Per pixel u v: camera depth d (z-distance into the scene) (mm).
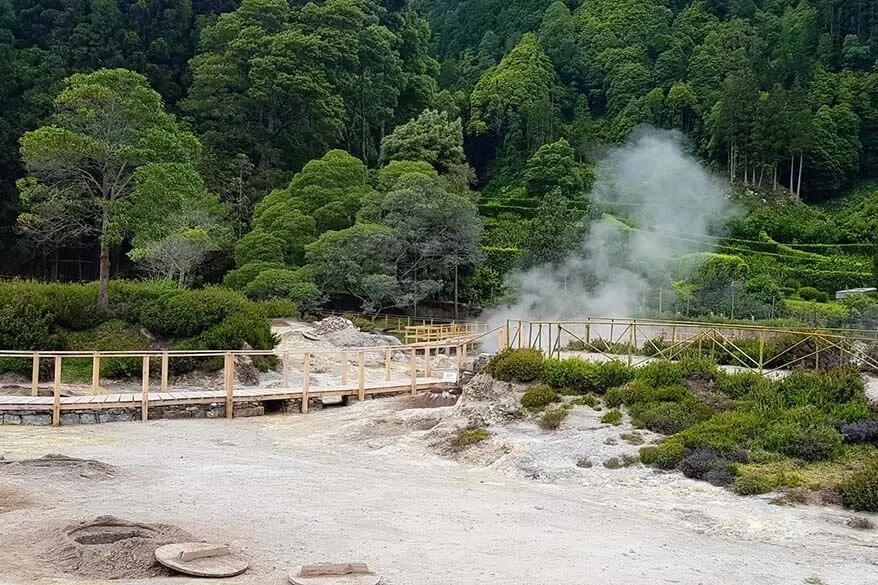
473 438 16562
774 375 18516
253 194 64125
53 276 59562
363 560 8539
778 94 99812
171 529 9055
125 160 28391
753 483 12891
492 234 72000
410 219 50469
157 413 20359
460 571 8336
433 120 73812
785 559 9711
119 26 73062
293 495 11852
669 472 14008
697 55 120688
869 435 14570
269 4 74875
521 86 109938
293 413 21891
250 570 7934
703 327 25125
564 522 11000
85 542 8477
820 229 81062
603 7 137625
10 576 7289
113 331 27344
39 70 66250
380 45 83250
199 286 52281
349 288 48594
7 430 17625
